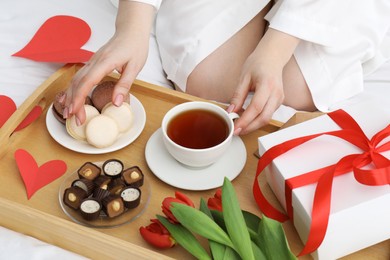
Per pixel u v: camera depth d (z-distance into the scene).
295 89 1.33
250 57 1.22
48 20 1.44
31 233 1.05
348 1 1.27
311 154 1.03
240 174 1.12
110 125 1.12
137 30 1.21
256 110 1.14
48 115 1.17
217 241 0.97
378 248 1.03
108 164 1.09
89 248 1.01
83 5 1.51
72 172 1.11
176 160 1.12
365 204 0.96
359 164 1.00
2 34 1.42
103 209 1.03
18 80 1.31
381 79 1.41
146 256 0.96
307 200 0.98
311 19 1.27
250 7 1.34
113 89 1.17
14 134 1.15
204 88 1.35
